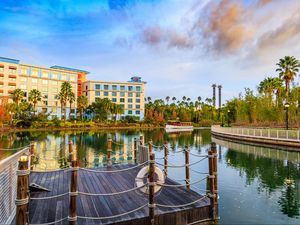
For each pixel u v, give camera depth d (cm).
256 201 863
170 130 6319
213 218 637
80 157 1912
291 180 1146
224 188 1025
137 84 9462
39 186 750
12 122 5222
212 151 668
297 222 689
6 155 1844
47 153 2059
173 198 700
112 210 604
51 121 6119
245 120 4928
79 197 704
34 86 7381
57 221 523
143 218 557
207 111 10419
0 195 457
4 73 6675
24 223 417
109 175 968
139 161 1134
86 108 8075
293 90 3891
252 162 1619
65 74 8094
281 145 2291
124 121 8000
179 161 1716
